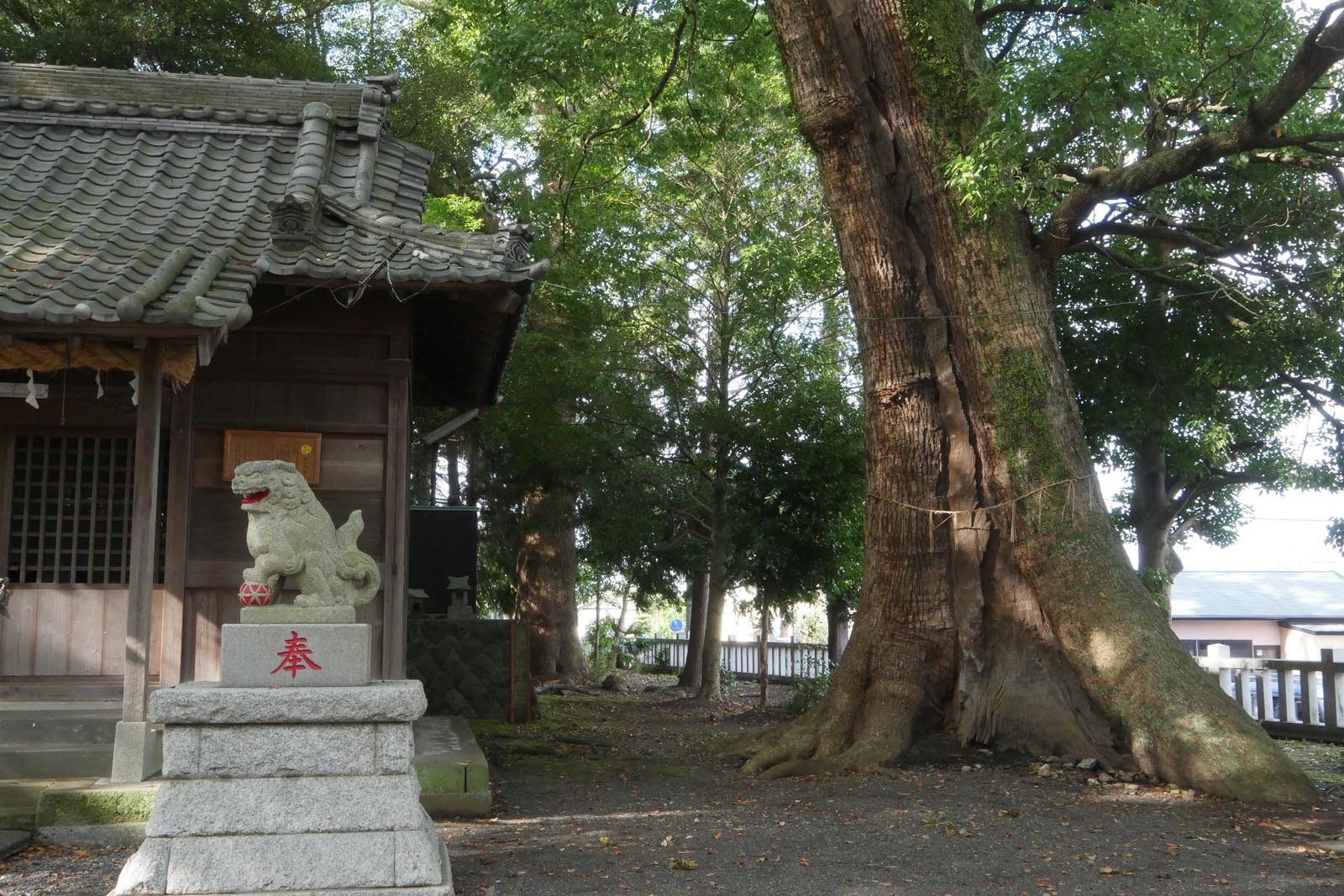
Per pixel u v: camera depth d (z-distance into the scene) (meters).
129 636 7.24
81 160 9.84
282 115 10.65
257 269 7.90
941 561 10.70
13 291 6.92
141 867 4.89
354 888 4.98
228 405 8.81
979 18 12.30
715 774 9.79
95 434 8.94
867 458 11.20
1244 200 13.09
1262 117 9.60
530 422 16.31
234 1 18.70
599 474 16.69
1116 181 10.18
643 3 13.75
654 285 16.98
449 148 20.89
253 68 18.33
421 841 5.07
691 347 16.77
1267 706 13.46
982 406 10.24
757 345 16.27
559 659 20.94
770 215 16.52
